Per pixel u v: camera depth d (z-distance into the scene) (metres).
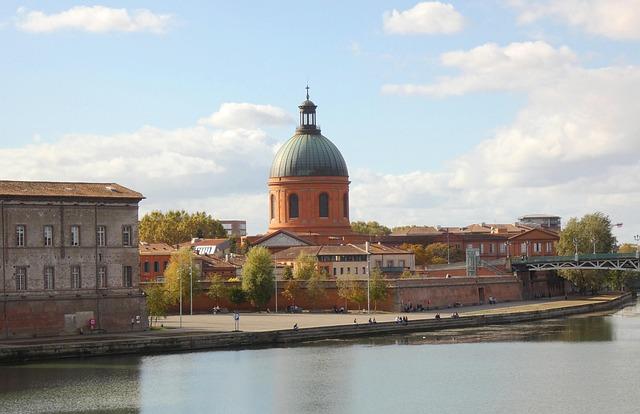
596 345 196.62
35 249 188.12
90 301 193.50
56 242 190.50
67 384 151.38
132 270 199.12
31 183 193.88
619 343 199.25
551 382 154.62
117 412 134.38
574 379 157.25
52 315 189.12
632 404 138.25
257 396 145.00
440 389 149.75
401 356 182.50
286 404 139.88
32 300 187.25
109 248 196.50
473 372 164.25
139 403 139.88
